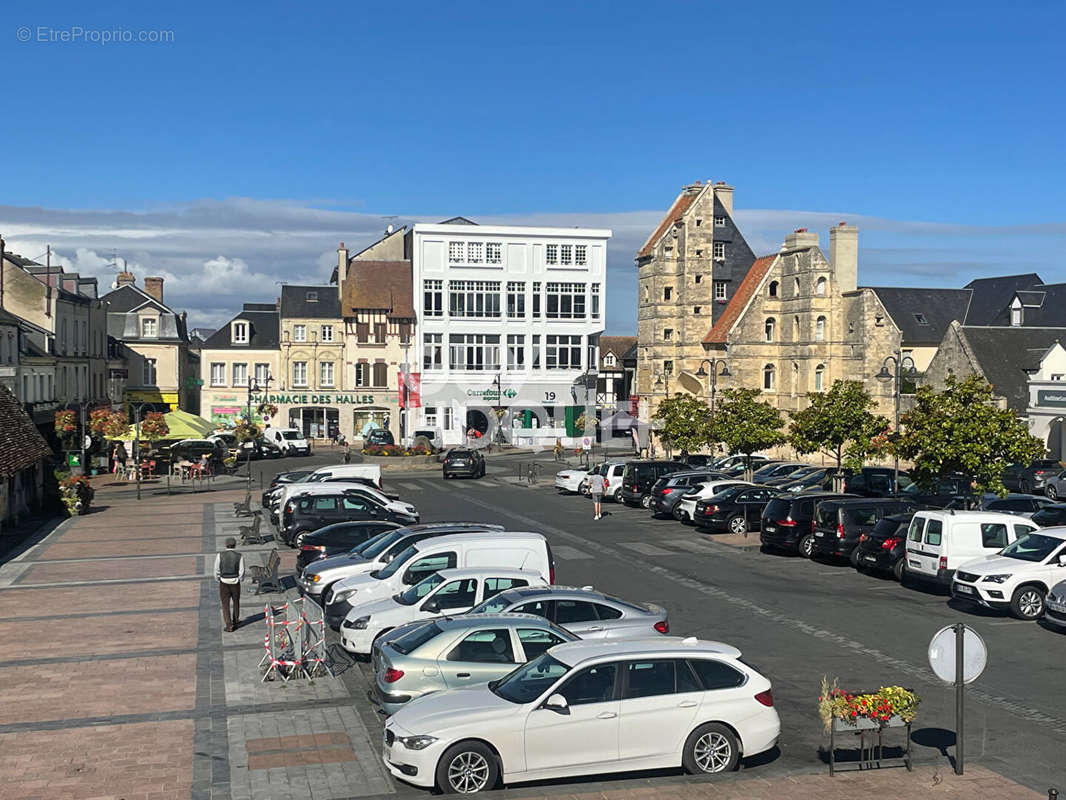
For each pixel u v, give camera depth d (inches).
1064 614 781.9
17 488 1491.1
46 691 635.5
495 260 3147.1
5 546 1254.3
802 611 884.6
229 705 610.2
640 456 2770.7
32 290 2276.1
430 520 1485.0
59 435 1939.0
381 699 568.1
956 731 506.9
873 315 2466.8
